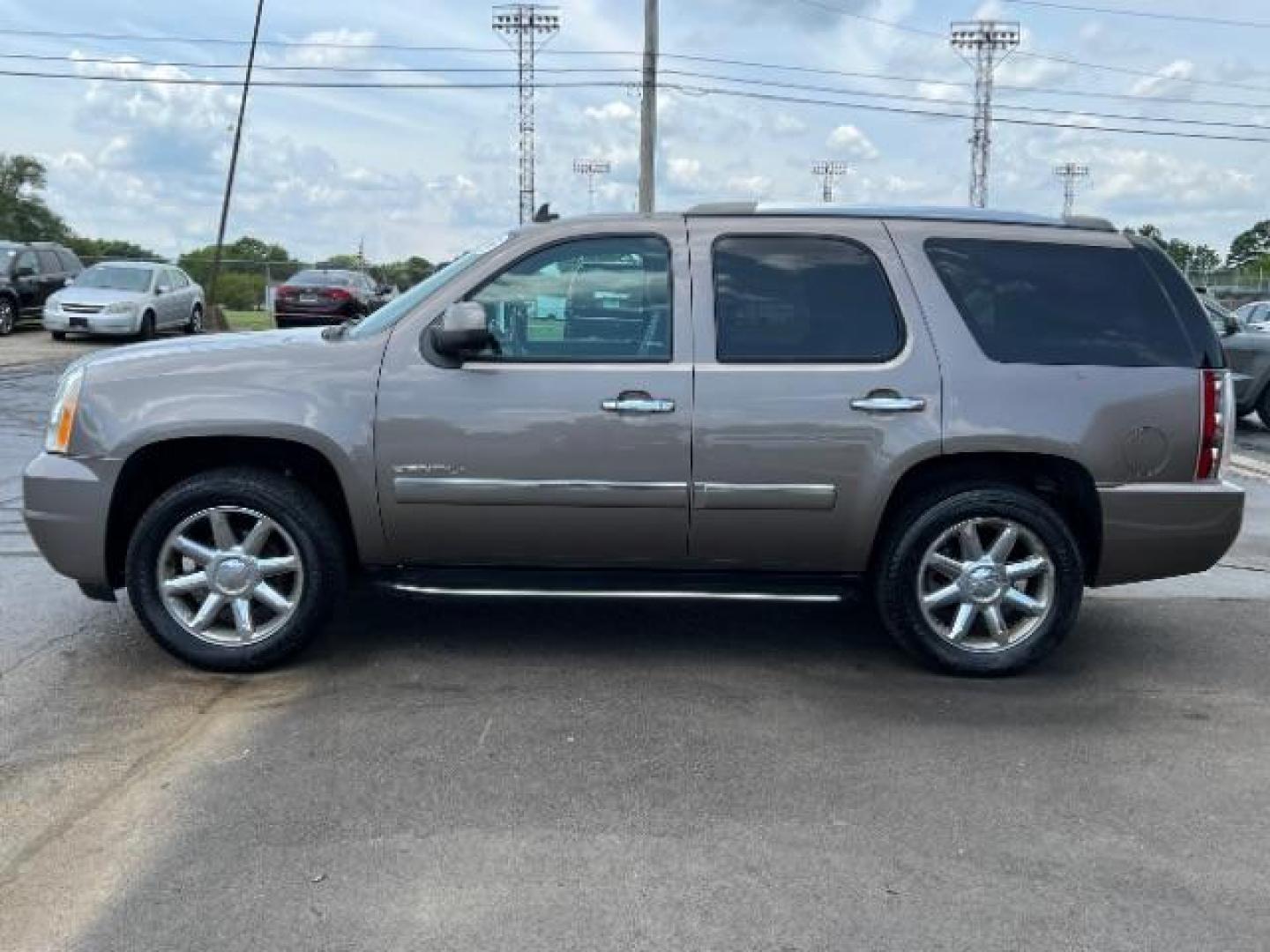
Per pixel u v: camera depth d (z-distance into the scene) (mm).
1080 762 4172
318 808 3709
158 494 5191
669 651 5332
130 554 4879
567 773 3996
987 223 5055
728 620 5820
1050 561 4930
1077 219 5145
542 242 4898
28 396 14453
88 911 3113
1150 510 4891
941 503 4887
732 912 3152
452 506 4832
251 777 3930
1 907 3129
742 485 4801
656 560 4980
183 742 4211
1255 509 9398
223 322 27375
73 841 3486
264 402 4773
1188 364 4910
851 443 4789
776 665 5168
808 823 3666
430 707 4582
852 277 4914
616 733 4355
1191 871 3422
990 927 3104
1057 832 3645
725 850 3486
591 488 4797
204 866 3348
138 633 5449
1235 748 4324
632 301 4879
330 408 4781
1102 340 4910
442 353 4750
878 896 3246
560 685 4855
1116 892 3297
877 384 4789
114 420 4801
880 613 5027
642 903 3191
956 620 4996
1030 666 5016
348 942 2990
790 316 4875
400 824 3611
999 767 4121
